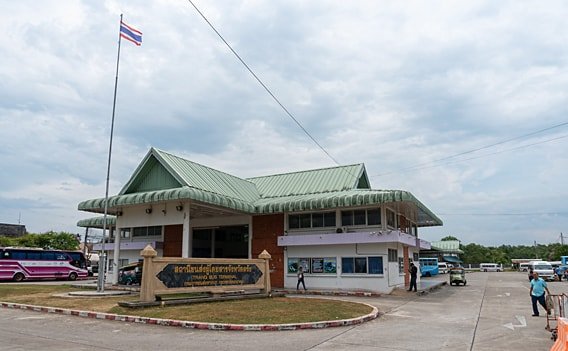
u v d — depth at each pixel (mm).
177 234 34312
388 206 28000
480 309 18641
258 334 12078
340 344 10781
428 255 69000
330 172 33406
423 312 17578
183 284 17875
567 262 52219
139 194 25547
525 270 84812
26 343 10562
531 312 17547
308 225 29469
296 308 16359
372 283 26312
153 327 13070
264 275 22203
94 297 20406
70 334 11914
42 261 42156
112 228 38438
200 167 30016
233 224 31969
